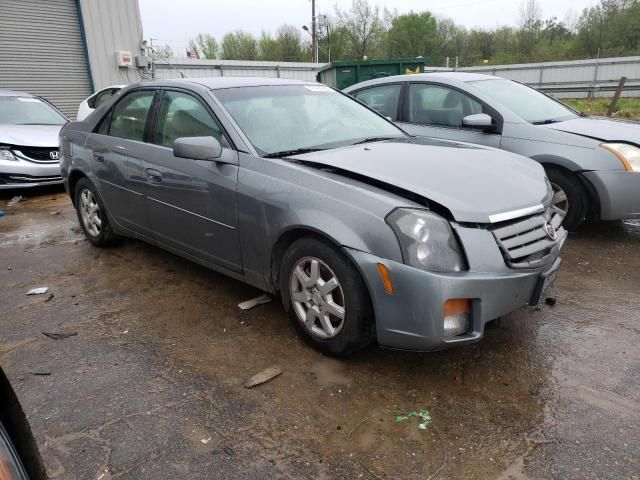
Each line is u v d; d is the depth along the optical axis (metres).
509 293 2.68
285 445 2.35
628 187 4.70
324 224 2.79
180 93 3.94
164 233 4.09
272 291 3.35
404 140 3.90
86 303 3.91
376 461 2.25
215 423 2.50
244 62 26.22
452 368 2.94
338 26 52.16
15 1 13.24
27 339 3.37
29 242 5.58
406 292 2.56
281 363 3.01
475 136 5.47
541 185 3.18
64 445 2.37
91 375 2.93
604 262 4.51
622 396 2.65
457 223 2.61
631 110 19.56
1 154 7.53
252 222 3.24
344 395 2.71
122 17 15.16
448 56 53.25
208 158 3.30
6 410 1.56
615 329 3.33
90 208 5.09
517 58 48.38
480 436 2.39
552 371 2.89
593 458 2.23
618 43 43.47
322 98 4.20
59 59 14.24
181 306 3.81
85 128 4.95
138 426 2.48
